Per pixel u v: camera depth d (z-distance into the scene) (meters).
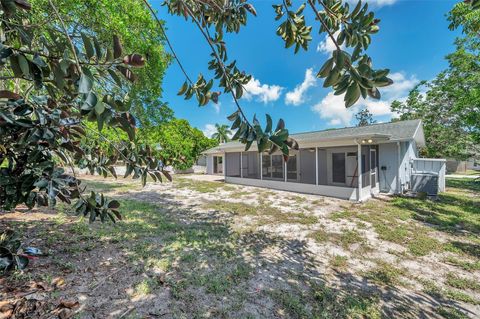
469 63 8.77
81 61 0.89
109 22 4.19
